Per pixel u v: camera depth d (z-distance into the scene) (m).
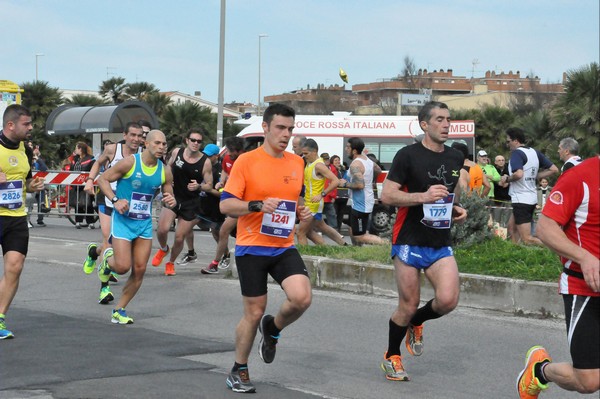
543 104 66.44
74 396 5.96
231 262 12.49
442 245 6.66
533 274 9.74
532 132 34.00
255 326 6.22
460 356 7.75
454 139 26.72
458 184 6.86
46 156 43.91
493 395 6.51
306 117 26.45
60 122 26.94
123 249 8.84
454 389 6.66
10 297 7.99
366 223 14.81
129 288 8.98
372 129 26.14
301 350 7.95
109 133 26.39
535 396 5.63
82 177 21.58
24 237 8.01
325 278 11.37
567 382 5.25
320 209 13.39
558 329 8.77
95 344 7.75
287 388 6.51
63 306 10.06
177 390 6.20
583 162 4.82
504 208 17.55
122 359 7.14
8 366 6.81
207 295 10.97
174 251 12.73
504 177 13.43
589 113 31.98
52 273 12.75
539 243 13.15
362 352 7.89
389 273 10.69
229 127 53.81
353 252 11.84
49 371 6.66
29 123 7.89
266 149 6.30
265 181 6.20
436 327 8.91
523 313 9.48
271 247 6.23
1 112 24.44
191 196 12.66
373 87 99.00
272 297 10.77
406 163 6.62
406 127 26.08
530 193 13.31
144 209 8.91
